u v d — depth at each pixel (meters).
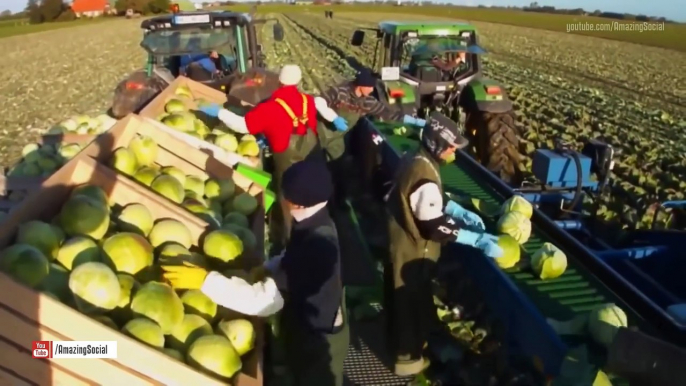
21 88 22.42
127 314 3.03
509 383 4.20
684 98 21.39
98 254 3.27
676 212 6.60
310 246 3.58
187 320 3.15
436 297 5.48
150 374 2.69
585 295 4.29
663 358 3.07
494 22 67.12
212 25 9.70
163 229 3.82
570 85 23.27
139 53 35.56
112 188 3.98
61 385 2.59
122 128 4.95
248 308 3.26
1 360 2.52
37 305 2.54
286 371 4.32
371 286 5.98
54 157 6.22
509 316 4.36
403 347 4.61
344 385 4.62
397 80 9.36
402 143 7.76
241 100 8.13
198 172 5.19
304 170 3.59
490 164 8.77
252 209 4.95
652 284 4.73
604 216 7.16
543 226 5.32
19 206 3.29
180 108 6.84
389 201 4.59
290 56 28.06
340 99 8.27
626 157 11.52
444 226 4.25
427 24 9.88
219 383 2.78
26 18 99.75
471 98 9.02
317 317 3.59
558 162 6.17
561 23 66.44
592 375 3.36
